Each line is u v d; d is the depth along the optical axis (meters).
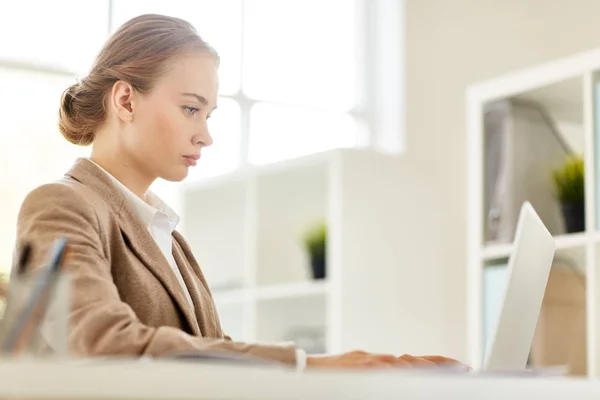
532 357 3.86
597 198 3.74
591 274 3.73
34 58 4.98
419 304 4.85
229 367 1.03
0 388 0.98
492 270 4.09
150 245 1.85
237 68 5.54
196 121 1.94
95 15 5.16
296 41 5.70
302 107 5.67
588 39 4.64
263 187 5.16
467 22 5.21
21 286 1.10
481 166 4.16
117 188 1.87
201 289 2.07
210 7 5.49
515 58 4.97
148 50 1.91
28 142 4.91
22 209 1.69
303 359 1.38
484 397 1.17
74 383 0.97
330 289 4.64
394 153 5.37
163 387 1.00
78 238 1.62
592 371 3.68
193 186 5.42
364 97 5.64
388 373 1.11
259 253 5.12
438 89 5.29
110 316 1.46
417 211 4.95
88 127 1.96
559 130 4.07
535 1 4.90
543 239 1.82
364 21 5.70
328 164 4.84
